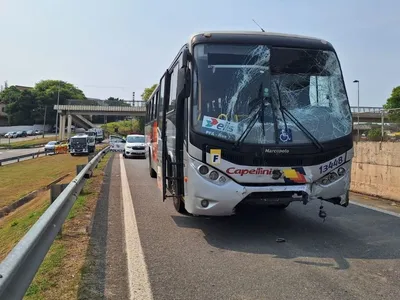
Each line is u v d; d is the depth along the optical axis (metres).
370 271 5.01
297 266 5.18
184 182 6.50
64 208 5.82
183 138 6.65
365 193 11.09
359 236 6.68
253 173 6.05
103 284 4.48
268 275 4.85
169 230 7.00
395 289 4.44
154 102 13.26
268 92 6.36
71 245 5.80
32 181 22.27
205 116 6.14
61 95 122.19
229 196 6.01
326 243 6.25
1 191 19.06
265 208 8.83
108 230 6.88
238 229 7.13
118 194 10.85
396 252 5.79
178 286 4.49
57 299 4.04
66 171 25.42
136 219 7.77
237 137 6.07
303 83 6.51
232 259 5.45
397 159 10.00
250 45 6.52
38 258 3.91
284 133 6.20
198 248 5.95
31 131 111.25
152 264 5.20
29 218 9.48
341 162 6.43
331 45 6.89
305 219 7.95
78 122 92.06
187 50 6.41
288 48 6.60
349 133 6.52
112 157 30.17
